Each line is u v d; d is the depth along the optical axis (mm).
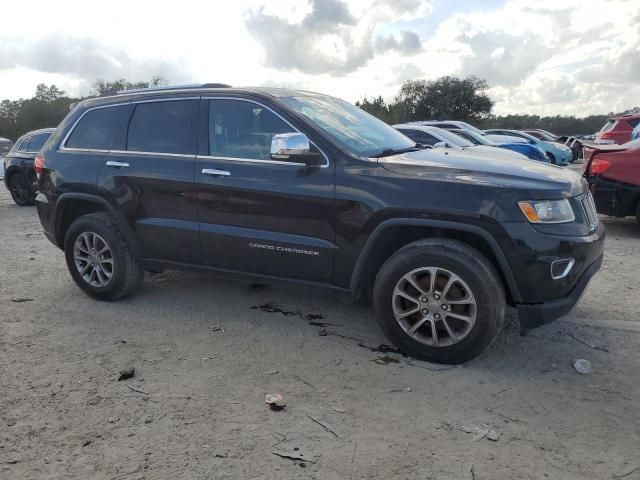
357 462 2715
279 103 4227
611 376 3588
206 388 3455
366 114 5070
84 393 3400
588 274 3658
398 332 3809
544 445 2842
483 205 3465
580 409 3184
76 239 5078
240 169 4223
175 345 4121
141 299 5160
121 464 2707
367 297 4156
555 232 3457
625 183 7559
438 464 2693
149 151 4695
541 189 3496
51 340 4238
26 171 12086
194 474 2629
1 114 80312
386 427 3012
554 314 3533
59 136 5277
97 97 5211
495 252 3484
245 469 2664
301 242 4023
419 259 3635
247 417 3115
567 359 3826
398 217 3678
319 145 3998
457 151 4637
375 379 3549
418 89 71375
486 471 2637
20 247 7715
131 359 3885
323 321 4562
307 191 3949
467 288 3525
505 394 3355
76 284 5398
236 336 4273
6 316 4773
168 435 2949
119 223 4824
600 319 4559
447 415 3129
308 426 3021
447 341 3682
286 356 3906
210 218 4379
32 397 3354
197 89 4617
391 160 3906
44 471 2658
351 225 3824
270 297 5156
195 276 5836
